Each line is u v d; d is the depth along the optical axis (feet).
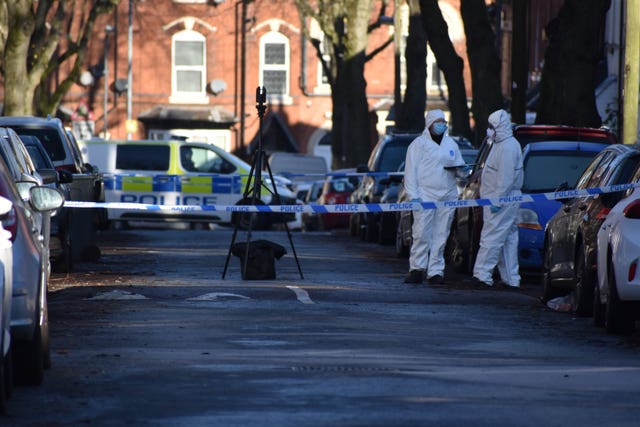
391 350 118.11
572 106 280.31
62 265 207.10
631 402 88.22
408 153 191.21
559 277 167.22
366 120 522.88
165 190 386.73
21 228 92.53
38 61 424.87
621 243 128.67
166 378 98.48
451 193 191.01
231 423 79.87
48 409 85.30
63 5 430.20
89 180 235.61
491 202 186.39
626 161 152.46
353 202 361.71
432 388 93.66
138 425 79.61
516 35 324.80
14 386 94.79
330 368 104.32
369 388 93.61
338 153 585.63
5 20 394.11
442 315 152.97
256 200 193.57
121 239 322.55
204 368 104.06
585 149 212.84
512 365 108.47
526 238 204.64
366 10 522.88
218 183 388.16
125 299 164.35
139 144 387.55
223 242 312.29
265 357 111.65
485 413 83.20
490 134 191.52
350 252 282.97
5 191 90.99
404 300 168.35
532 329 140.87
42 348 102.37
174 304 158.40
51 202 102.58
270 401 87.97
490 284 192.85
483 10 326.44
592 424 79.66
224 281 189.88
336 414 82.69
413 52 456.86
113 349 117.08
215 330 132.36
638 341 129.39
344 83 527.81
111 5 522.47
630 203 129.49
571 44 279.49
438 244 191.93
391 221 309.01
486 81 326.44
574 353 118.93
